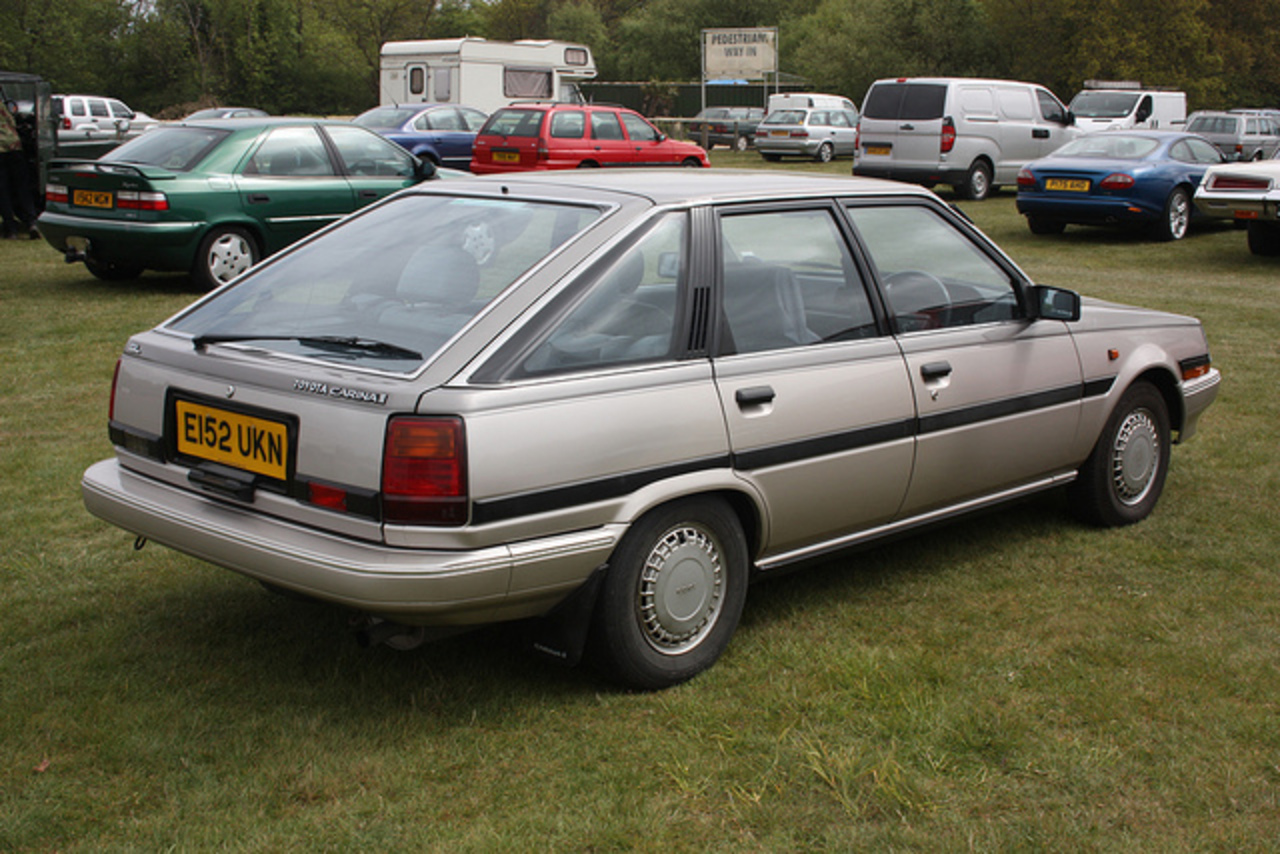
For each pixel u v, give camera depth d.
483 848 2.70
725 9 67.38
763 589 4.32
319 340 3.31
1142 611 4.12
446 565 2.92
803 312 3.76
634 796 2.92
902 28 46.22
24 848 2.68
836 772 3.02
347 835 2.74
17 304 9.80
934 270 4.23
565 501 3.10
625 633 3.33
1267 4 46.84
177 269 10.31
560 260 3.28
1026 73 44.84
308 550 3.03
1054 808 2.90
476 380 2.99
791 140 30.73
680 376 3.36
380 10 60.69
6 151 14.13
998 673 3.61
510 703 3.39
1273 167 13.65
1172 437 5.29
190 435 3.42
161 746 3.12
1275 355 8.49
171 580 4.32
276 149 10.72
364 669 3.60
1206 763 3.10
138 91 60.53
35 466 5.59
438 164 20.09
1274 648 3.81
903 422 3.94
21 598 4.12
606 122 19.59
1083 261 13.42
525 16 80.69
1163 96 25.97
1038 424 4.48
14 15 56.09
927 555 4.69
